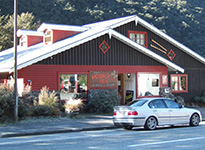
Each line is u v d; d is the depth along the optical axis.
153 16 76.25
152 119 14.11
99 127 14.72
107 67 22.08
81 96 20.94
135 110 13.62
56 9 67.31
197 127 15.17
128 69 23.08
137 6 78.50
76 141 10.93
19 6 63.59
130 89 24.20
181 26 75.25
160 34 27.12
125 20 25.05
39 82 19.36
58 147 9.69
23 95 17.59
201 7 94.19
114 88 22.25
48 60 19.73
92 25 28.84
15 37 15.57
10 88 17.03
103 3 75.50
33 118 16.58
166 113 14.48
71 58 20.61
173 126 15.87
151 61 24.30
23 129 13.71
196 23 79.12
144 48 23.39
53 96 18.20
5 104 15.25
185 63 28.47
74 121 16.44
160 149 9.23
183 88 28.08
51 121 16.28
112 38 22.48
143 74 23.88
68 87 20.45
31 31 28.33
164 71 24.91
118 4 77.75
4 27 47.59
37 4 66.94
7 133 12.62
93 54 21.55
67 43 20.06
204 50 69.00
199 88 29.09
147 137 11.76
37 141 11.05
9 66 18.47
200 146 9.72
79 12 69.31
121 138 11.57
